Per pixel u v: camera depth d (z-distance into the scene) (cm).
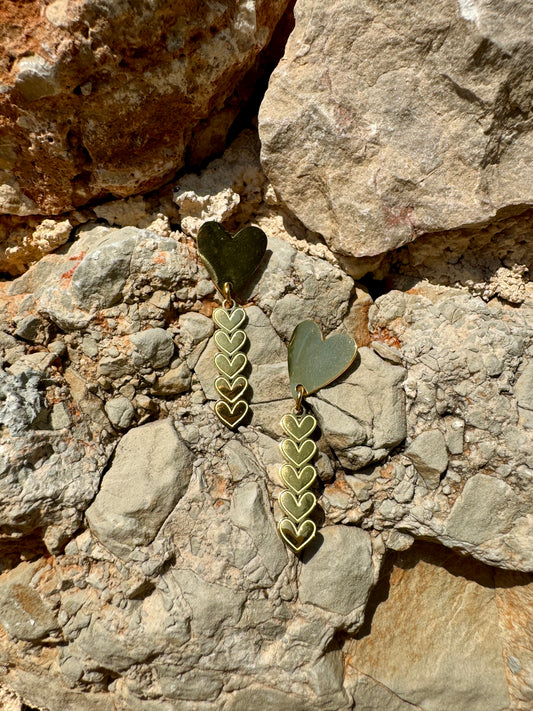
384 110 13
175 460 14
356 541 14
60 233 15
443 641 15
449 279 15
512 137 13
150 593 13
